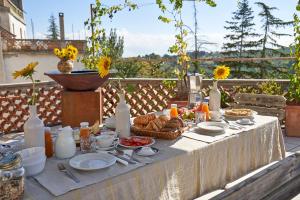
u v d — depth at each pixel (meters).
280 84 4.26
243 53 20.61
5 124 4.19
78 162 1.40
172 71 4.15
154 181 1.44
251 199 2.11
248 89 4.33
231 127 2.13
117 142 1.68
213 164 1.82
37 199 1.09
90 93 3.16
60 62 3.10
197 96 2.73
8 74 11.16
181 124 1.98
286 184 2.46
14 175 1.05
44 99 4.35
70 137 1.52
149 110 4.86
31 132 1.45
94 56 4.18
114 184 1.26
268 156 2.38
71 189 1.15
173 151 1.62
